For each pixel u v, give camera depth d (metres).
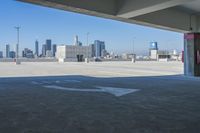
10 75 21.30
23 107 8.32
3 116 7.12
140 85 14.42
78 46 103.50
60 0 11.86
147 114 7.40
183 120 6.74
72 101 9.41
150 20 16.08
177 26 17.92
